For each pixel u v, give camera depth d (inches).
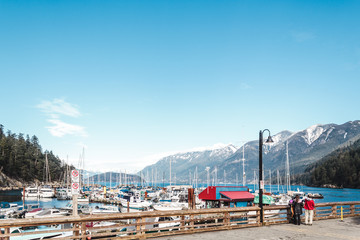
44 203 3715.6
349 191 7381.9
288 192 4980.3
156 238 624.4
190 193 1727.4
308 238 669.3
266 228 785.6
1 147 6756.9
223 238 641.6
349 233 739.4
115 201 3730.3
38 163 7588.6
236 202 1466.5
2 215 2039.9
